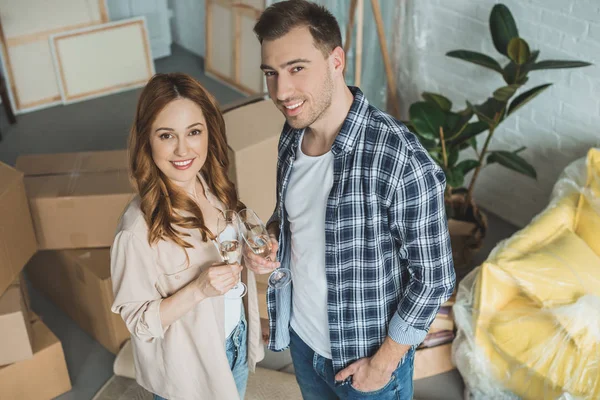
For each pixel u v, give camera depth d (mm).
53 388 2664
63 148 4375
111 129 4598
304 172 1633
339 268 1595
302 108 1478
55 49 4766
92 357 2875
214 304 1745
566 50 3010
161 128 1576
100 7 4895
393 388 1744
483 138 3541
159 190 1649
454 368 2750
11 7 4539
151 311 1652
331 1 3668
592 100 2992
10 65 4664
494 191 3617
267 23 1430
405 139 1460
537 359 2330
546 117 3213
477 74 3381
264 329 2158
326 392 1920
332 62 1476
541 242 2543
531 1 3041
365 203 1515
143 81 5160
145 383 1856
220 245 1658
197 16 5344
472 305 2520
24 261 2605
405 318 1586
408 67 3725
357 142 1497
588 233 2617
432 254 1513
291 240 1712
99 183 2719
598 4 2799
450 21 3396
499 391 2480
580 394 2260
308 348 1817
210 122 1690
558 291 2365
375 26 3693
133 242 1624
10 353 2482
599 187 2629
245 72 4898
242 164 2688
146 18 5277
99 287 2660
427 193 1453
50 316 3096
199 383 1835
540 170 3346
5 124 4656
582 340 2268
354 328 1662
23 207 2564
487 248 3410
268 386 2684
